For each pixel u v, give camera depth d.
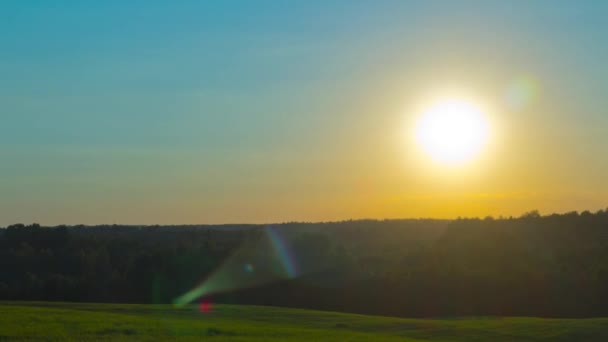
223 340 35.75
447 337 45.94
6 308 52.62
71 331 37.53
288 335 40.03
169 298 91.25
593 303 74.06
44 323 40.59
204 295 91.06
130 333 37.88
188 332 39.22
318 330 43.78
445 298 79.38
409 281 82.69
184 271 92.56
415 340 39.91
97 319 44.00
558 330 48.69
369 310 82.50
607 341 44.78
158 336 36.81
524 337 46.00
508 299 77.25
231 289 91.62
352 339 39.03
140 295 90.69
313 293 88.69
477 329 49.41
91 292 89.69
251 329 42.22
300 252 91.50
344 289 87.19
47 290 88.56
